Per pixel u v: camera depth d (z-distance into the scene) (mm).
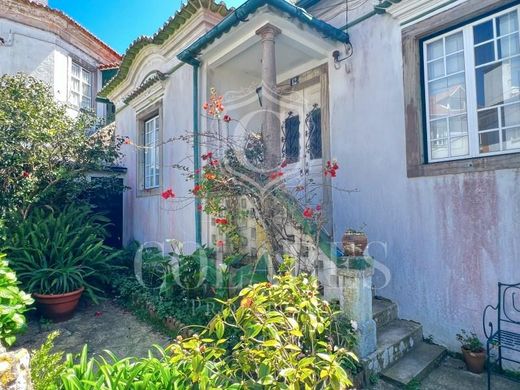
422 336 3748
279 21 4234
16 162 5438
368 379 2939
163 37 6316
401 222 4016
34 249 4914
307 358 1931
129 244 7605
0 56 8555
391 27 4199
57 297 4566
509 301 3148
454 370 3227
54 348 3816
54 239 5234
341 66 4816
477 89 3535
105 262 5734
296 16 4102
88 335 4172
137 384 1995
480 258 3354
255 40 4652
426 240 3775
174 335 4000
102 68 10977
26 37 8961
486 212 3316
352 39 4664
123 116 8711
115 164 8312
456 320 3518
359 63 4570
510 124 3312
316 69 5359
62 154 6191
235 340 2961
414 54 3932
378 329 3637
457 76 3691
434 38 3869
